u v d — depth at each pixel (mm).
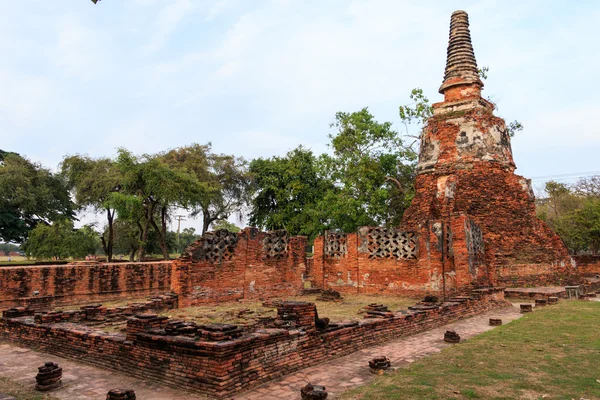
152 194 35500
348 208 33000
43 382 7406
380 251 21156
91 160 39938
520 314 15609
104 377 8156
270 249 20344
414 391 6699
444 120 26891
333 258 22578
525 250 23500
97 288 19125
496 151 25797
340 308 16703
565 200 48156
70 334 9812
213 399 6801
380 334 10836
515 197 25172
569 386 6844
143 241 36406
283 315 9430
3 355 9898
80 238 36094
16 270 16484
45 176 41875
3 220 38156
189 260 16609
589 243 41438
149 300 15797
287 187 46250
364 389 6984
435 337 11445
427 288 19562
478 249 20250
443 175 25781
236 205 48438
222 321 13266
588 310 14969
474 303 15539
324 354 9141
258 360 7719
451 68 28141
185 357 7508
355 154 35562
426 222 21094
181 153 45906
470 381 7160
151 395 7094
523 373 7609
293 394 7047
